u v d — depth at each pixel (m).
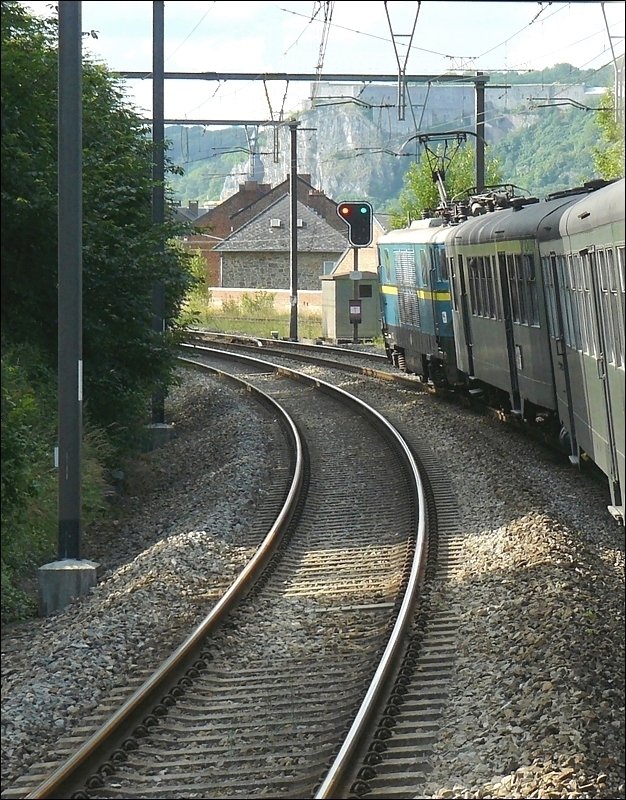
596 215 24.48
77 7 25.58
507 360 40.44
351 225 89.31
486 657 18.89
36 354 34.50
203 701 18.19
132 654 20.56
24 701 17.88
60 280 26.09
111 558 30.14
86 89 39.34
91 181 37.12
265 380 66.75
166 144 46.19
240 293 129.88
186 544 28.23
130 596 23.95
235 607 23.36
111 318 38.16
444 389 55.53
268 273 158.38
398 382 62.62
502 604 21.62
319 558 27.66
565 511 30.03
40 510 29.27
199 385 64.81
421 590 23.80
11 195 30.59
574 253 28.30
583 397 28.58
